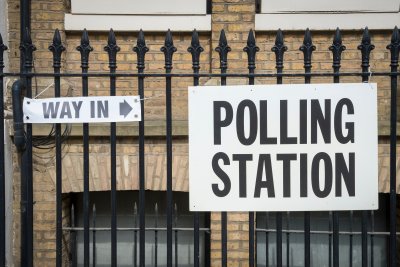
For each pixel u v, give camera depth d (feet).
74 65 12.76
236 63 12.39
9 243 11.88
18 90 10.25
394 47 7.61
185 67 12.80
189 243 13.53
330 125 7.73
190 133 7.79
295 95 7.73
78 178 12.08
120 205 13.60
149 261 13.65
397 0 12.38
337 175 7.78
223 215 7.86
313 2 12.49
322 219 13.58
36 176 12.07
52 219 12.21
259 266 13.50
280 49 7.67
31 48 7.93
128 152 12.12
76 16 12.51
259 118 7.77
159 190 13.01
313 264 13.65
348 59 12.68
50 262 12.30
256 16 12.46
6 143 11.63
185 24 12.51
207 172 7.80
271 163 7.80
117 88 12.78
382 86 12.63
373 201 7.77
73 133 11.87
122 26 12.53
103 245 13.65
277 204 7.82
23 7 11.72
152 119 12.50
